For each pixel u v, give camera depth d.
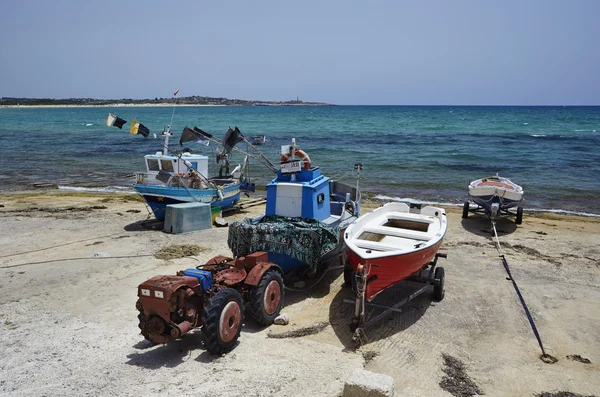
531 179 24.72
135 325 7.33
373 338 7.29
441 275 8.70
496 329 7.75
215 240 12.51
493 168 28.36
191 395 5.18
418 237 9.30
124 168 29.33
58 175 26.61
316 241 8.75
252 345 6.69
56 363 6.00
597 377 6.30
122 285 9.16
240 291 7.14
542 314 8.36
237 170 17.80
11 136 54.22
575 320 8.12
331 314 8.15
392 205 11.66
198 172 14.88
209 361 6.11
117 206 17.55
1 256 11.07
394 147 40.84
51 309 7.97
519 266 10.95
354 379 4.93
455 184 23.58
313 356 6.43
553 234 14.02
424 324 7.86
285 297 8.92
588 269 10.80
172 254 11.09
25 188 22.56
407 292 9.27
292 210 9.86
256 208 17.64
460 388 5.93
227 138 13.38
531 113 139.50
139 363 6.02
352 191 13.38
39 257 11.00
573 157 33.44
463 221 15.77
